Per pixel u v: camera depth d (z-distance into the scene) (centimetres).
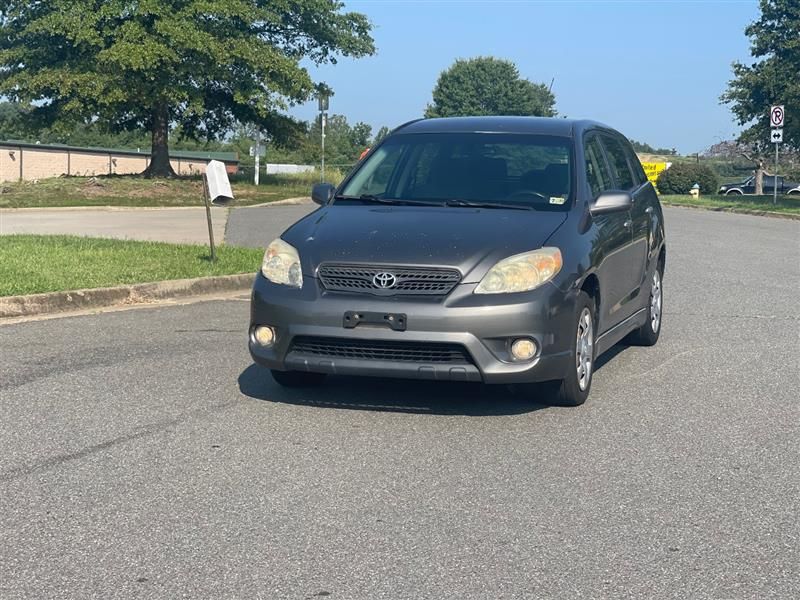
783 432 655
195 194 3631
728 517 497
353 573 425
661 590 412
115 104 3953
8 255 1368
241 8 3953
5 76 4103
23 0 3916
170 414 676
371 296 645
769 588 415
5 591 405
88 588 409
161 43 3816
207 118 4772
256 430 640
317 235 688
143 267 1293
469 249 653
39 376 775
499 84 10262
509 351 643
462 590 409
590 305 716
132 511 496
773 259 1716
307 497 518
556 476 557
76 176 4325
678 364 866
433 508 504
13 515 490
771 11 4747
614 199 744
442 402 716
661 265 965
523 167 774
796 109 4388
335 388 752
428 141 816
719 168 8388
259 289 681
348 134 9988
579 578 422
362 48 4603
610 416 687
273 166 7719
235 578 419
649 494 530
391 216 709
